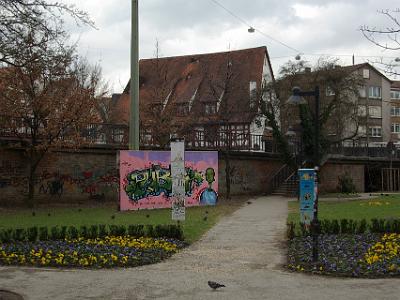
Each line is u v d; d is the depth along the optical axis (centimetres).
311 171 1505
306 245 1334
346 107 4684
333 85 4338
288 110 4403
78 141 2609
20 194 2731
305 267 1092
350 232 1571
